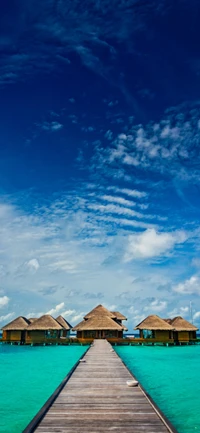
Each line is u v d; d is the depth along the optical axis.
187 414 12.27
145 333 46.56
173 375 21.39
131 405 7.88
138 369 24.08
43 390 16.06
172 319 50.81
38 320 45.09
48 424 6.52
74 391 9.38
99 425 6.47
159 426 6.43
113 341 43.28
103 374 12.39
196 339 46.69
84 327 44.00
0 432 10.04
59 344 43.47
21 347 41.91
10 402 13.80
